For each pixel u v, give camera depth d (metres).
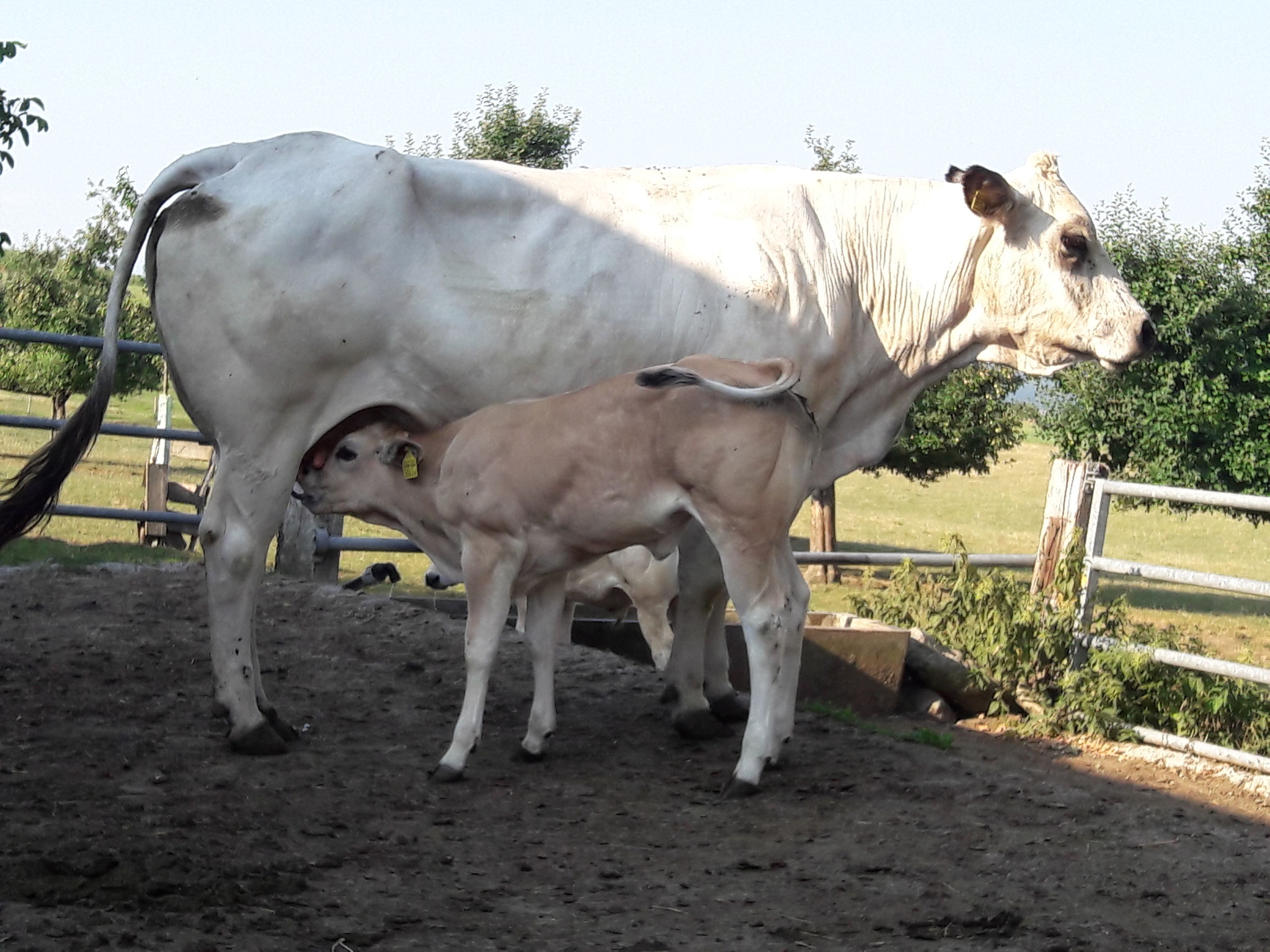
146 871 4.26
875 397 6.86
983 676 8.49
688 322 6.21
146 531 13.39
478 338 5.95
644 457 5.59
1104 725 8.07
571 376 6.09
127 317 25.53
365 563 16.56
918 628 9.03
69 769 5.43
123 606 8.57
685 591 6.48
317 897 4.24
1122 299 6.64
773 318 6.33
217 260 5.75
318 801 5.30
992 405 19.00
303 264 5.73
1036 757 7.58
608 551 5.86
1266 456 17.81
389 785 5.58
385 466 6.20
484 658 5.76
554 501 5.71
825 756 6.44
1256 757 7.54
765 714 5.69
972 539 26.19
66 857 4.32
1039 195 6.67
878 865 4.91
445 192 5.97
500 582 5.79
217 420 5.88
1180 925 4.56
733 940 4.15
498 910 4.29
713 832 5.25
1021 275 6.59
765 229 6.44
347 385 5.93
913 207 6.79
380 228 5.81
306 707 6.70
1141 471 18.81
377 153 5.93
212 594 5.88
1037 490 41.44
